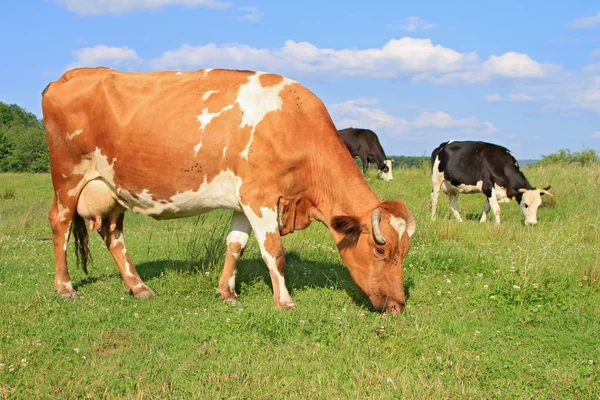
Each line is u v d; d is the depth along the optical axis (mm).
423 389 4180
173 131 6578
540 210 15727
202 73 6961
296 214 6777
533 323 5902
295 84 6695
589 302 6570
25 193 25047
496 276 7637
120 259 7395
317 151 6469
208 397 4043
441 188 15398
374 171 29141
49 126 7273
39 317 5988
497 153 14328
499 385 4332
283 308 6352
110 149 6941
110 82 7043
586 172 20844
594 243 10930
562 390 4242
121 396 4125
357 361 4715
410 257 8625
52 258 9734
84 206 7344
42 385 4203
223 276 7043
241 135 6371
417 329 5434
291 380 4344
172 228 13414
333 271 8234
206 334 5434
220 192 6613
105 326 5688
